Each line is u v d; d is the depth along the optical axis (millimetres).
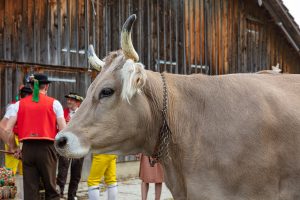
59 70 10719
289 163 3861
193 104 4062
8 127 6465
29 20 10086
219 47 14523
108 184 7383
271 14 15430
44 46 10359
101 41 11508
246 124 3848
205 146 3920
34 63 10180
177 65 13273
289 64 17141
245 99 3949
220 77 4188
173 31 13195
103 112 3881
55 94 10617
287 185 3885
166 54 12992
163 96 4035
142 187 7738
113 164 7363
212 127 3924
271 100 3955
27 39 10047
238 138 3832
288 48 17000
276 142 3863
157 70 12719
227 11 14805
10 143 6648
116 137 3908
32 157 6391
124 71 3754
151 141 4074
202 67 13977
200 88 4098
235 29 15055
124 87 3766
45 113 6422
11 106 6590
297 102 4020
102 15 11531
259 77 4242
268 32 16281
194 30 13789
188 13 13633
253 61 15688
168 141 4043
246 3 15406
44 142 6395
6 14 9711
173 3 13203
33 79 6625
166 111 4012
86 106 3941
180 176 4113
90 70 11266
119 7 11922
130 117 3904
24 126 6387
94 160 7031
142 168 7641
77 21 11000
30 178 6438
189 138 4000
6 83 9742
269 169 3826
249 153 3812
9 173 7633
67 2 10805
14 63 9883
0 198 7316
